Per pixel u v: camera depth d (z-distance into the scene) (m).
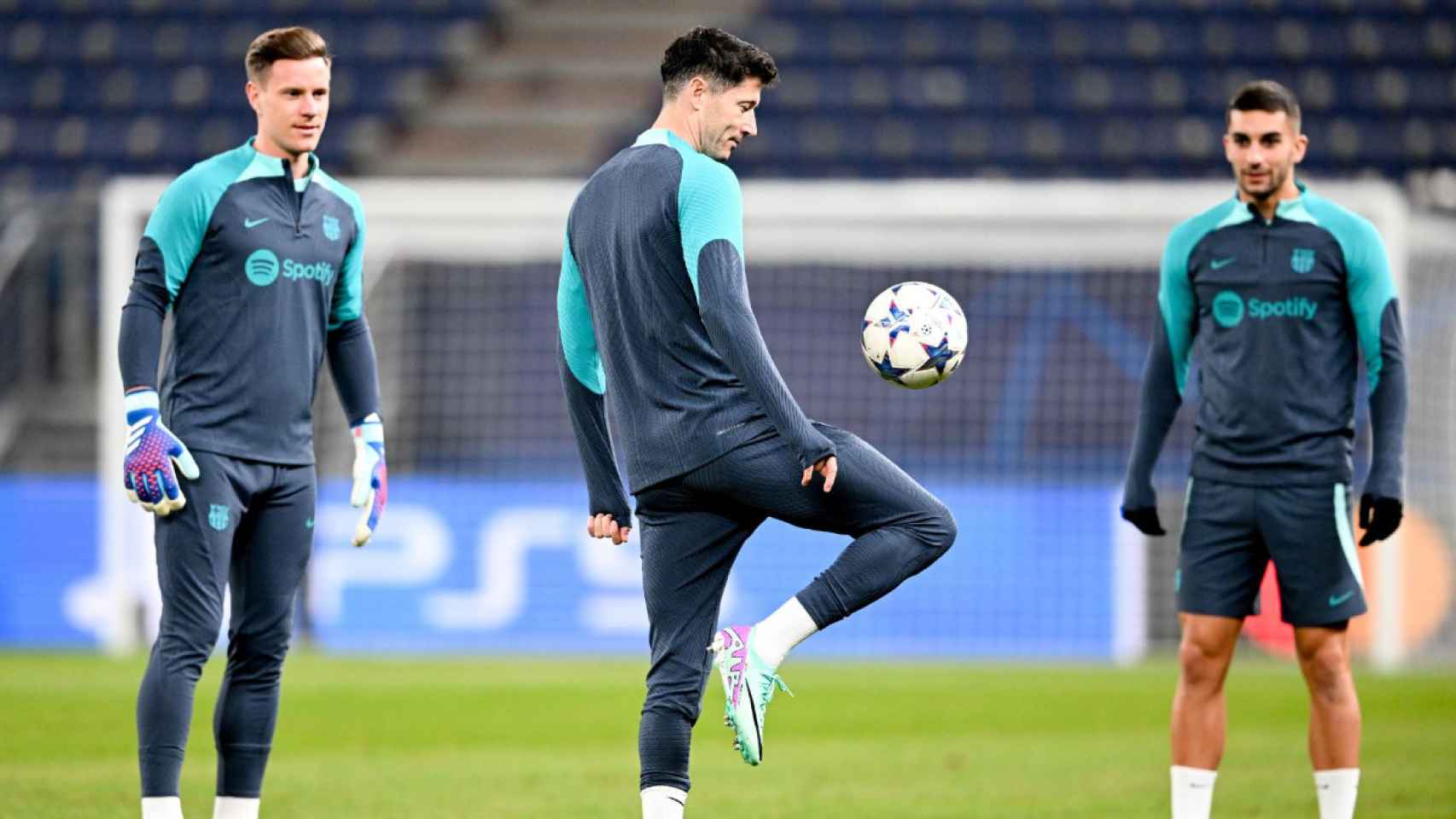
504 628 45.12
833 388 55.31
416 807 22.16
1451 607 45.72
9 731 29.25
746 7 72.88
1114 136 65.06
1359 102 65.25
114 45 68.56
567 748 28.11
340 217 17.78
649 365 15.41
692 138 15.83
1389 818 21.00
